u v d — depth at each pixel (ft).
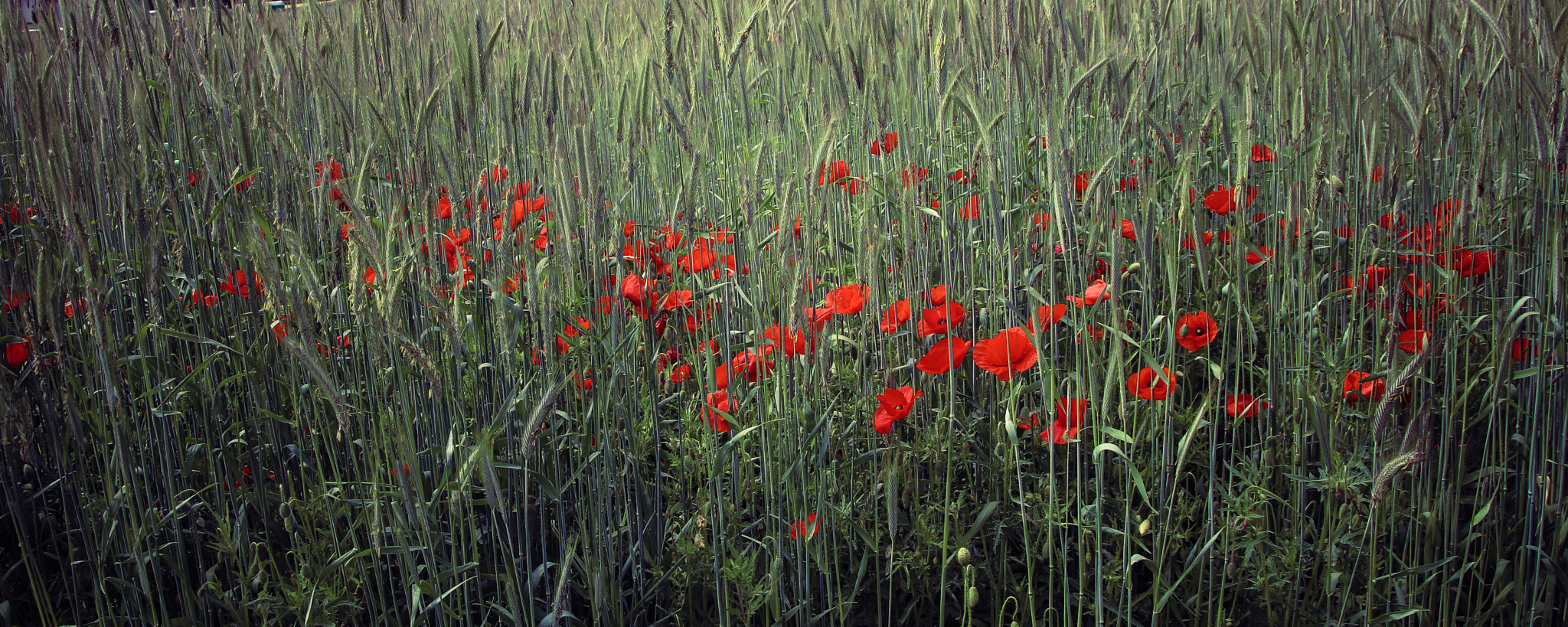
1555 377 5.74
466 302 5.72
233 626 6.06
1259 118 8.54
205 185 6.39
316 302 4.51
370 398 5.72
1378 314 6.43
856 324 7.43
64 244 5.73
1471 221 6.70
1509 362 5.80
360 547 6.25
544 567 5.52
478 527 6.59
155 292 5.52
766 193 7.28
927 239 7.79
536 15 8.39
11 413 5.26
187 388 6.18
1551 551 6.12
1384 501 5.66
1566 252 5.93
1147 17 9.38
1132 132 8.25
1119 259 4.46
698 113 7.06
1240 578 5.74
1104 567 5.57
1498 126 7.11
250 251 4.19
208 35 7.75
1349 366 6.26
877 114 6.76
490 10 8.68
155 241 5.46
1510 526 6.26
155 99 7.48
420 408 6.18
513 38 8.52
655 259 7.16
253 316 6.40
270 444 6.84
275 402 6.82
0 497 6.53
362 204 5.52
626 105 6.40
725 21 7.62
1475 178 6.38
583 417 5.80
